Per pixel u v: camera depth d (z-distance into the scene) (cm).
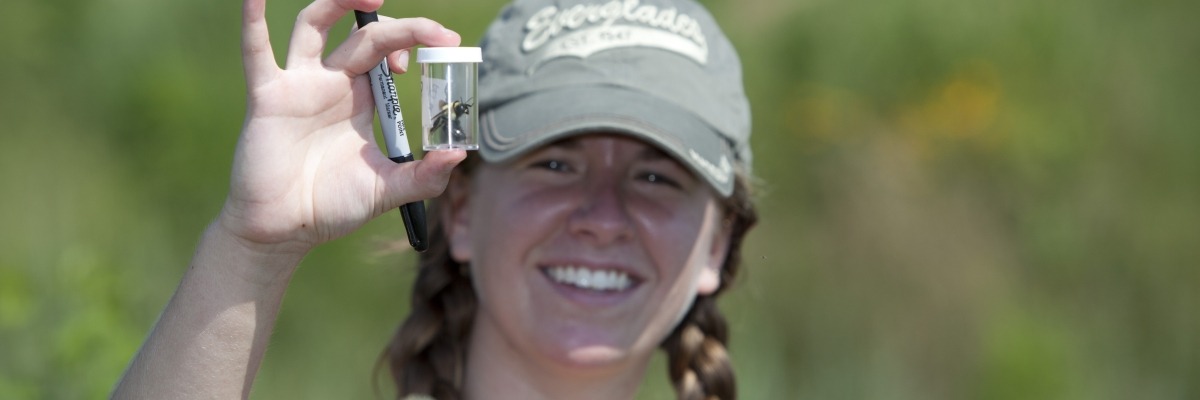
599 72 269
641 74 269
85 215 586
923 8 661
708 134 268
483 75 278
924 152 652
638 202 269
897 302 625
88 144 613
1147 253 660
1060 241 649
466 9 616
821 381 596
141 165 611
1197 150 674
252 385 210
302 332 563
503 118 268
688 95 270
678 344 304
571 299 268
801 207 636
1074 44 671
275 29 597
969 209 646
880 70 657
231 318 206
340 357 560
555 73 270
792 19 661
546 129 260
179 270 581
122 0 634
